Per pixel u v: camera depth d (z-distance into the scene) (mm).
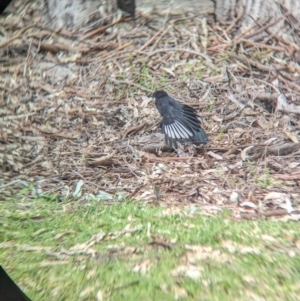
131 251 8008
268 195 10320
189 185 10891
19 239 8523
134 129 13344
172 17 16703
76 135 13445
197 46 15781
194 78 14820
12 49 15922
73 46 16047
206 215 9445
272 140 12508
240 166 11547
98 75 15320
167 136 10336
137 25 16641
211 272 7395
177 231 8633
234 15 16578
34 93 14930
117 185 11086
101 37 16406
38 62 15703
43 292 7031
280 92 14047
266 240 8359
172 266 7551
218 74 14922
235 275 7293
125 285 7133
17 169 12078
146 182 11094
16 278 7340
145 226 8852
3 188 11109
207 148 12242
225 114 13609
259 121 13289
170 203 10102
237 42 15664
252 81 14547
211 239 8305
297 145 12109
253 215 9539
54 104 14562
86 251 8078
